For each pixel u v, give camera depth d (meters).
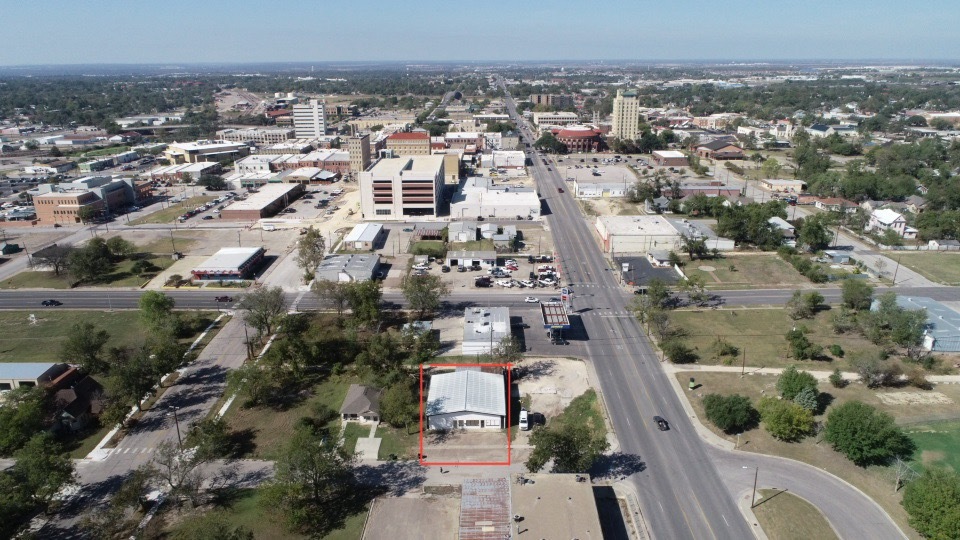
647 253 181.25
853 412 86.88
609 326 134.38
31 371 104.75
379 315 135.88
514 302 147.75
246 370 104.62
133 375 100.31
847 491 81.19
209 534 67.69
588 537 67.88
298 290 156.25
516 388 108.56
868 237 198.88
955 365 114.81
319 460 77.94
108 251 174.50
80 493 82.56
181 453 82.94
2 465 87.31
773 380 110.25
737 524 75.94
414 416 100.12
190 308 145.62
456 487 83.38
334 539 74.19
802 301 136.12
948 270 166.88
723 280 161.75
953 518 67.56
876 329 124.19
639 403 103.56
